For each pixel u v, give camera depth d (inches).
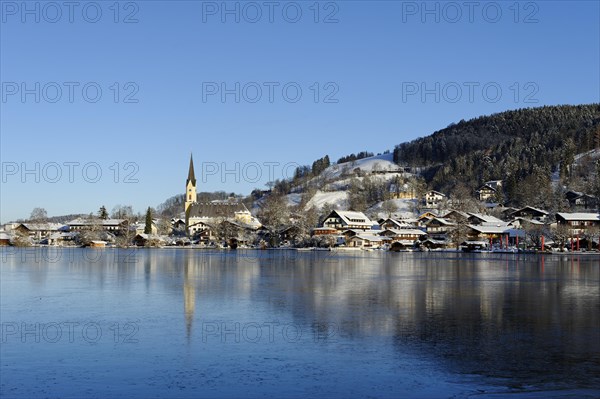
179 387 959.0
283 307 1795.0
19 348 1233.4
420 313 1663.4
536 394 912.3
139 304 1881.2
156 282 2650.1
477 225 7386.8
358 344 1253.7
